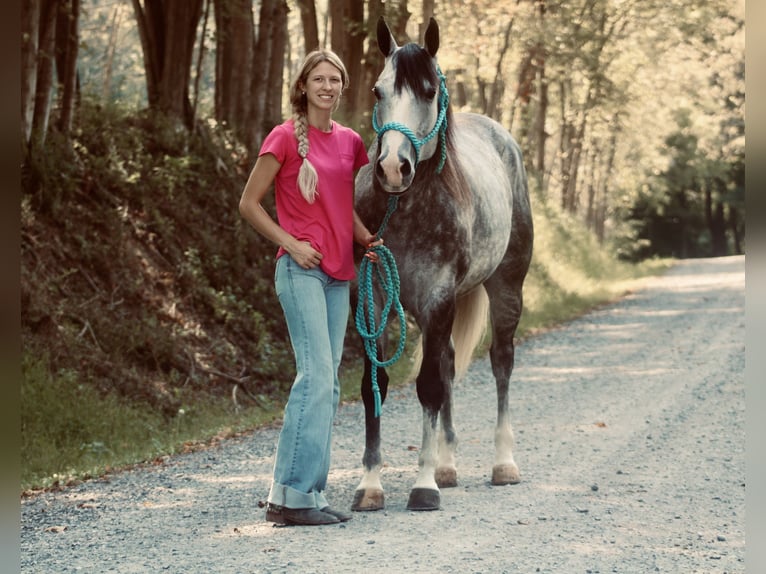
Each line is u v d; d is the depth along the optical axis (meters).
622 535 4.45
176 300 10.58
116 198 10.94
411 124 4.52
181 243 11.45
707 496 5.22
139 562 4.05
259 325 11.07
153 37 13.45
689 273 31.94
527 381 10.02
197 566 3.96
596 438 6.92
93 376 8.68
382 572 3.83
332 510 4.71
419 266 4.91
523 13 20.08
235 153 14.00
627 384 9.56
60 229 9.99
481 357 12.15
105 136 11.72
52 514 5.06
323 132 4.72
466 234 5.01
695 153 51.12
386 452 6.57
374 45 13.63
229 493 5.46
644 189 50.25
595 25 23.23
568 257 24.02
